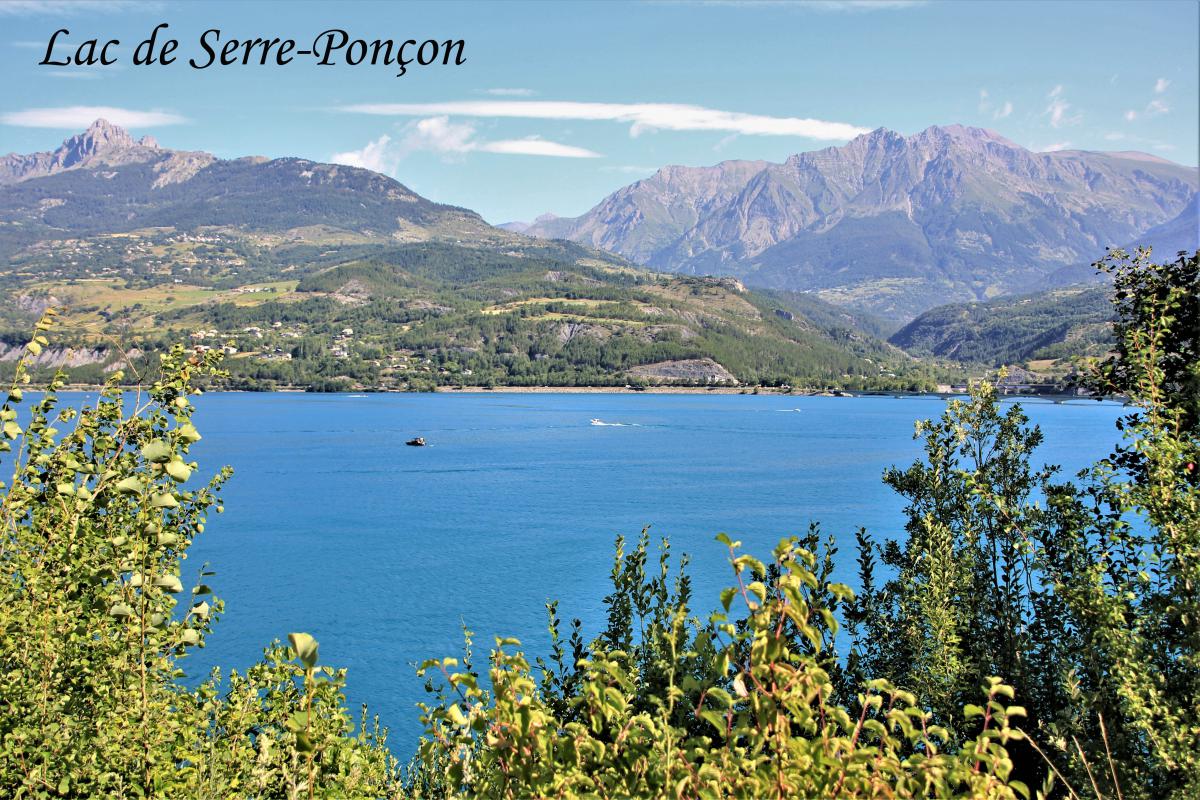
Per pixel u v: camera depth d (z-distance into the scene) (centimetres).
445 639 4719
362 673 4216
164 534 740
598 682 489
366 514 8825
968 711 464
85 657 774
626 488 10581
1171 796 734
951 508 1268
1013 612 1095
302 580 6091
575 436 17875
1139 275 1093
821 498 9719
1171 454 843
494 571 6331
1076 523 969
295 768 870
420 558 6800
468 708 546
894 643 1155
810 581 441
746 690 455
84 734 752
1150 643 815
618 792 459
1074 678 869
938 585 1100
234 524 8294
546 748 463
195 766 862
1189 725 747
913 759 439
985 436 1261
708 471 12300
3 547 768
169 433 779
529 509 9094
